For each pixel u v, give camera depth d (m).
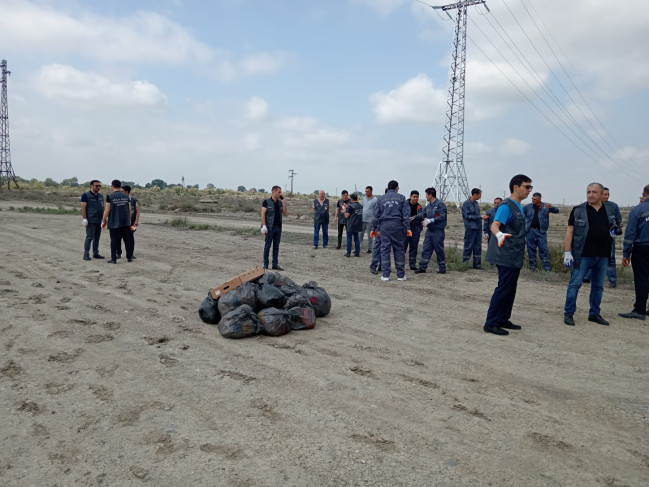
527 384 4.73
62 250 13.59
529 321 7.28
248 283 6.68
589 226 6.98
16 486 2.95
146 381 4.60
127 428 3.69
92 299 7.88
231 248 15.23
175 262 12.14
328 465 3.20
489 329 6.57
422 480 3.05
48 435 3.58
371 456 3.33
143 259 12.51
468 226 12.27
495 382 4.76
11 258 11.81
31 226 20.25
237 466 3.18
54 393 4.30
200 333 6.22
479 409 4.13
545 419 3.97
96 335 5.99
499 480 3.07
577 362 5.42
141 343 5.74
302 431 3.67
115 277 9.88
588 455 3.43
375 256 11.27
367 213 14.23
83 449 3.38
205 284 9.45
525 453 3.42
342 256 14.12
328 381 4.68
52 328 6.21
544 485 3.04
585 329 6.87
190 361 5.17
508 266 6.41
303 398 4.27
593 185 6.97
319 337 6.18
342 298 8.59
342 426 3.76
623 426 3.89
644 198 8.18
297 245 16.58
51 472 3.11
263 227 11.01
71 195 64.25
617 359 5.56
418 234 11.84
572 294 7.09
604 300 9.02
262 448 3.41
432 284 10.10
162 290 8.76
